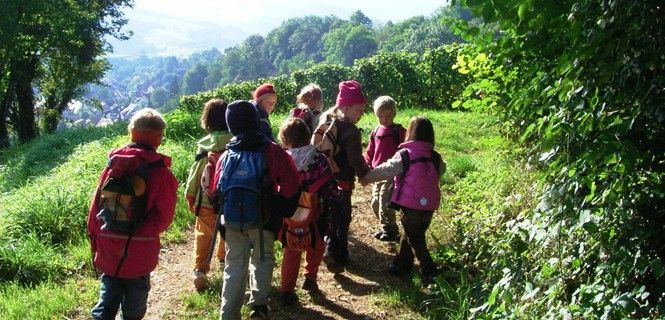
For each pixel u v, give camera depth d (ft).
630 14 10.55
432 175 17.76
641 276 12.63
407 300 17.22
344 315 16.52
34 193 28.50
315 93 20.17
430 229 22.43
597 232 12.70
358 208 26.09
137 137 13.53
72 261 20.53
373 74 69.72
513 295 14.38
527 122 18.67
